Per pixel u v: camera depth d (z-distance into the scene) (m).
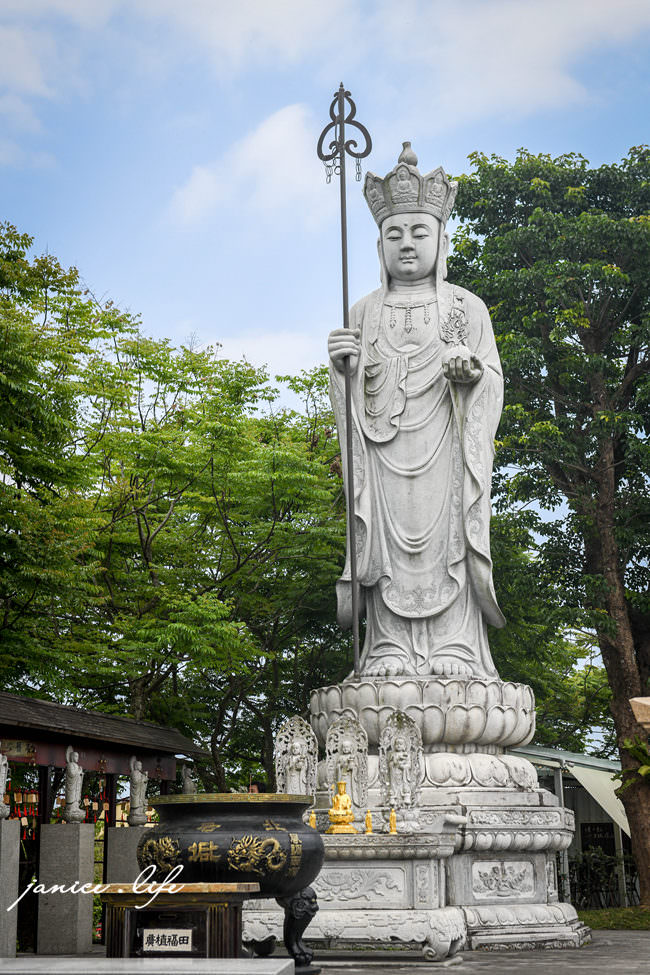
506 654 28.02
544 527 27.06
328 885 12.53
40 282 20.55
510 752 26.38
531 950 14.55
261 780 29.67
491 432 18.92
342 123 18.83
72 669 21.27
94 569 19.58
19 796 17.56
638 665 27.48
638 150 28.28
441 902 12.73
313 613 27.33
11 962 5.90
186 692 26.92
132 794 17.95
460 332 19.20
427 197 20.00
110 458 23.77
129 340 23.22
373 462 18.98
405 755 14.13
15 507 18.39
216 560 25.75
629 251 26.41
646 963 12.37
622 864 26.30
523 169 28.41
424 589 18.34
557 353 27.25
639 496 26.69
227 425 23.48
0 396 18.03
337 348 18.58
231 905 7.18
